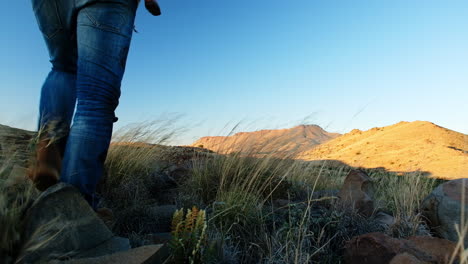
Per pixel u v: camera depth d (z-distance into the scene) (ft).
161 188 10.75
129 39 5.86
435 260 5.50
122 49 5.65
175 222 5.13
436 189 8.33
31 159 5.35
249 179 10.30
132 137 12.85
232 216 7.53
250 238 7.13
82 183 5.16
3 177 4.46
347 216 8.12
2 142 5.04
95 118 5.30
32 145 5.39
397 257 5.16
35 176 5.35
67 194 4.59
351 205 9.02
